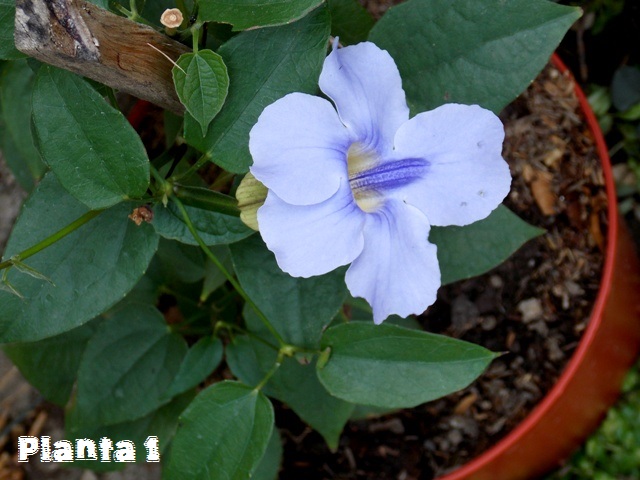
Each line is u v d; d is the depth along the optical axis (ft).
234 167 0.68
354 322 0.72
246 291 0.77
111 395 0.94
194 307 1.02
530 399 1.16
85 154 0.65
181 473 0.73
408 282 0.68
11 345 1.00
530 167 1.18
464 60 0.73
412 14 0.72
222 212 0.70
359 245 0.65
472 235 0.88
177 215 0.71
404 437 1.18
